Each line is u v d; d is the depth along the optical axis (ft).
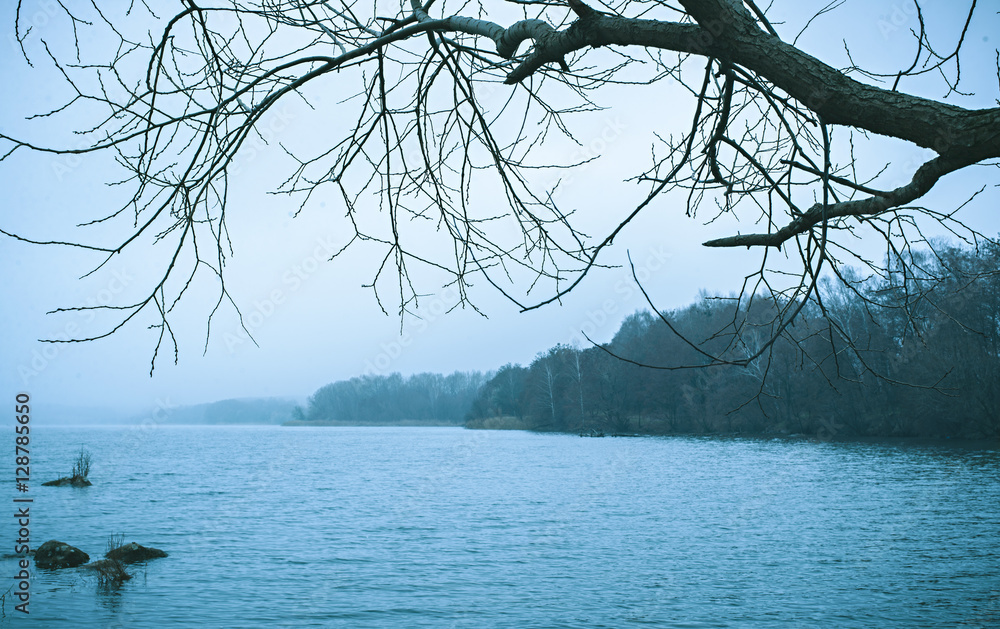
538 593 42.19
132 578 46.42
